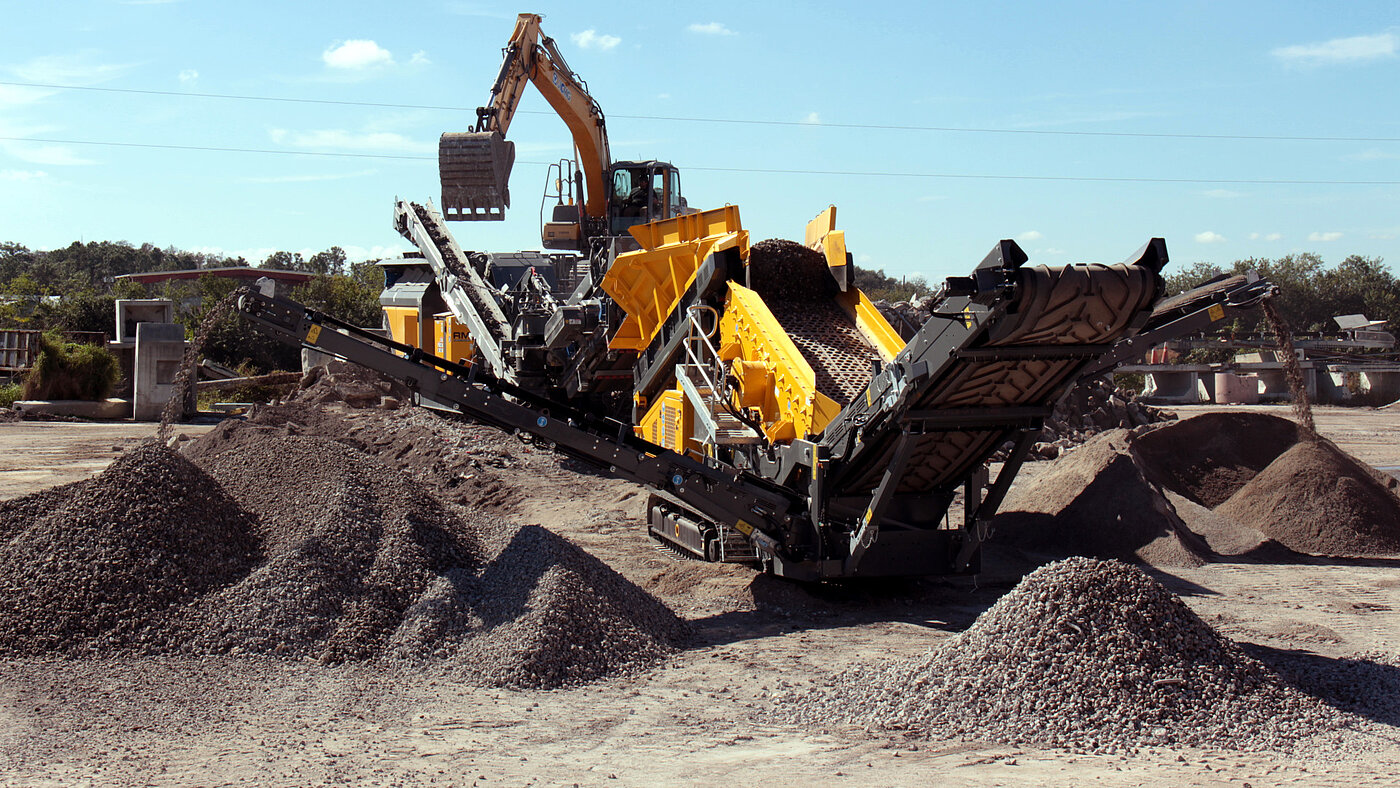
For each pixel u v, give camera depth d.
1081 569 6.57
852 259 10.19
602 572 8.06
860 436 8.17
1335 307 77.62
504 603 7.57
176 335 27.11
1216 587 9.98
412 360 8.67
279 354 43.03
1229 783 4.90
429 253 18.53
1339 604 9.23
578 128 19.64
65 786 4.78
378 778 4.95
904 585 9.81
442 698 6.38
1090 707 5.75
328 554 8.10
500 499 14.54
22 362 32.97
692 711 6.17
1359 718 5.98
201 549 8.07
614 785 4.87
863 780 4.93
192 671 6.79
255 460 10.27
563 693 6.55
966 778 4.95
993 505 8.98
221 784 4.84
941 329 7.27
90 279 93.69
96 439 21.81
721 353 10.29
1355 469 12.87
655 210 19.36
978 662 6.14
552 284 18.97
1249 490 13.13
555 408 9.02
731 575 9.81
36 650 6.99
